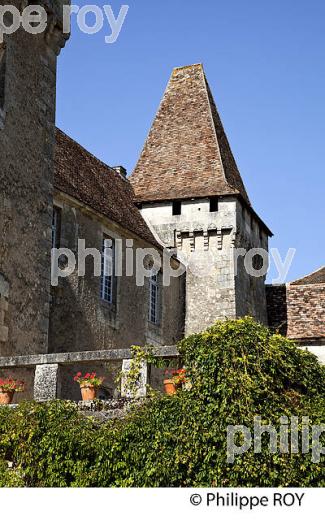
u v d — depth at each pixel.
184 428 10.66
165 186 26.55
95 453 10.84
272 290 28.75
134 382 11.55
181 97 29.41
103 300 20.19
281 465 10.26
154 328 23.06
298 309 26.33
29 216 15.25
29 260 15.02
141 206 26.09
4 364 12.33
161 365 11.63
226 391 10.70
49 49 17.00
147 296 22.88
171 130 28.47
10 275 14.37
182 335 25.06
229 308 24.88
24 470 10.99
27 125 15.66
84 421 11.23
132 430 10.83
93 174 23.00
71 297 18.45
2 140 14.69
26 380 14.09
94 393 12.08
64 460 10.88
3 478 10.94
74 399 17.28
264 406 10.63
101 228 20.36
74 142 22.98
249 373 10.85
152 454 10.62
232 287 25.03
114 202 23.03
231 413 10.58
